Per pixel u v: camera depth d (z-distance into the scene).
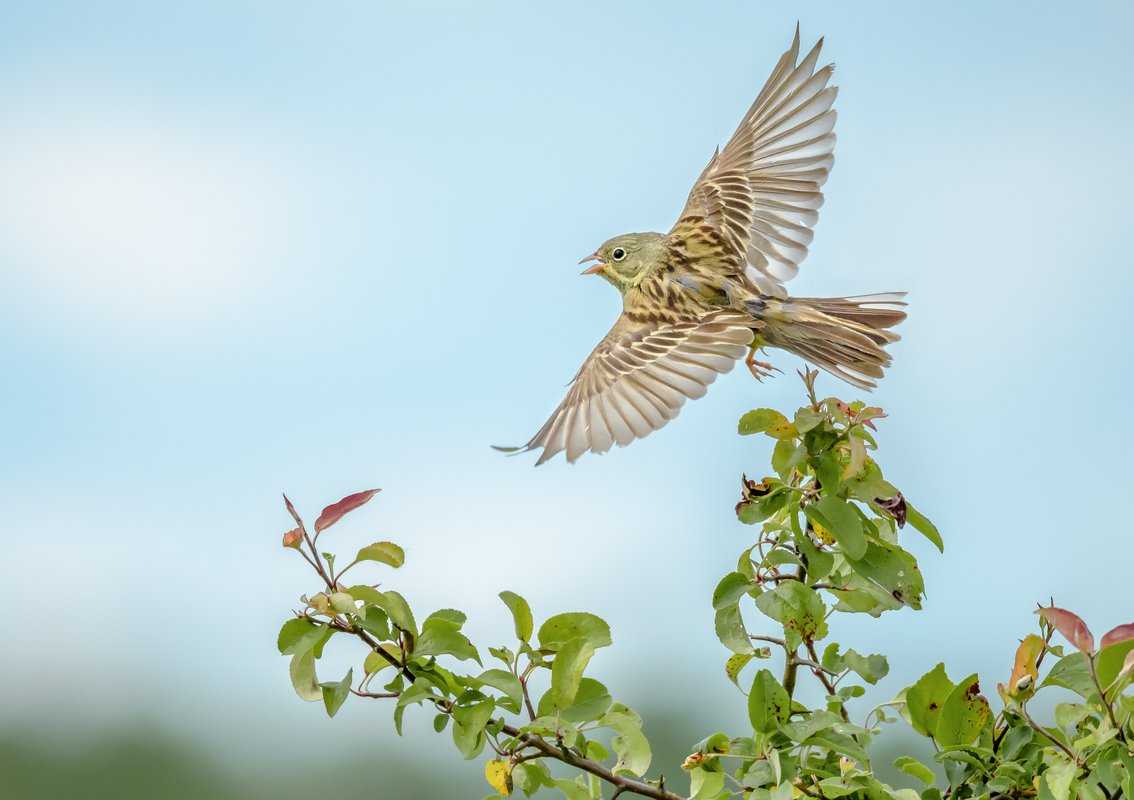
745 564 9.47
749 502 9.31
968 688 8.82
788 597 9.10
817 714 8.73
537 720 8.60
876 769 11.19
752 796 8.32
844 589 9.45
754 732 8.72
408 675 8.61
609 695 8.76
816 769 8.66
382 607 8.55
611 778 8.66
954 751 8.70
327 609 8.35
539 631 8.78
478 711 8.41
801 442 9.28
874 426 9.23
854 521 9.12
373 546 8.57
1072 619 8.05
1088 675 8.54
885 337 11.68
